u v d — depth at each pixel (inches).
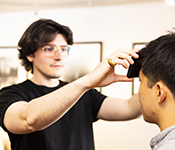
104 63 47.6
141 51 45.2
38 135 63.6
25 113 49.6
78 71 155.9
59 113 47.9
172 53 36.9
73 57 157.0
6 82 166.4
